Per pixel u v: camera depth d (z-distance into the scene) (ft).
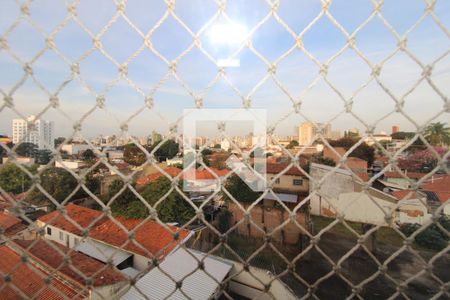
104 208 5.16
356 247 5.16
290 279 21.06
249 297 12.00
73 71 4.75
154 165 5.16
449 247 4.89
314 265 23.08
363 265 22.77
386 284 21.54
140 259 21.97
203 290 20.13
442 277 17.13
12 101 4.66
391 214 5.08
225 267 22.59
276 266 22.35
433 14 4.48
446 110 4.62
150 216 5.23
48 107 4.78
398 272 20.29
